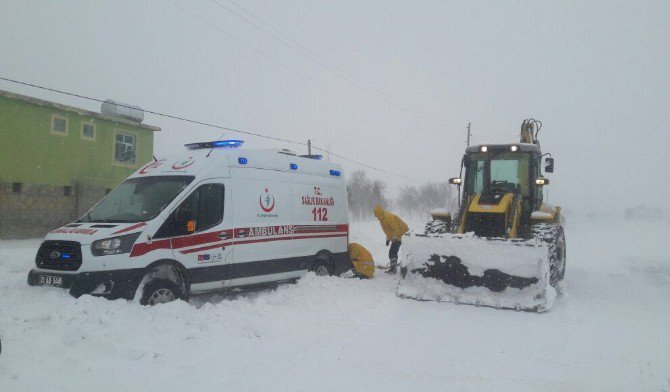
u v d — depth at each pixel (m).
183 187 6.90
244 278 7.51
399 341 5.55
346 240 9.62
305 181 8.88
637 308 7.71
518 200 9.13
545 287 7.19
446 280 7.81
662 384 4.39
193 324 5.64
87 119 20.77
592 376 4.57
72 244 6.02
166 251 6.50
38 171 18.92
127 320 5.40
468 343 5.53
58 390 3.85
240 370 4.49
